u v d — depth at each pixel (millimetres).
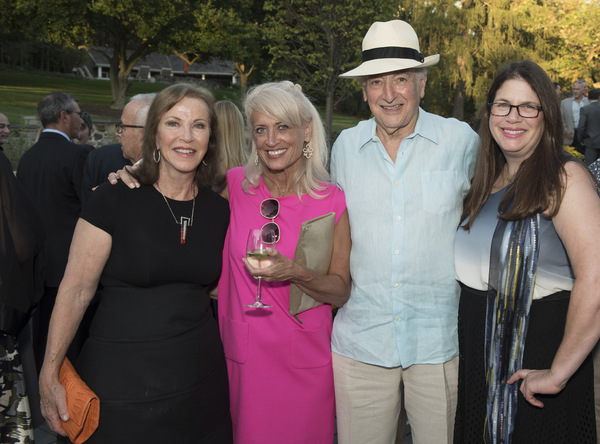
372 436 2375
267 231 2152
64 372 1922
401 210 2252
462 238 2166
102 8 19141
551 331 1904
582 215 1765
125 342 1935
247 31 22391
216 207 2246
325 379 2346
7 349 2057
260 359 2258
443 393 2275
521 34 23531
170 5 19906
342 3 12688
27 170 3768
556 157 1872
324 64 13305
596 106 9852
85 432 1872
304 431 2309
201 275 2086
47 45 53719
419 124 2297
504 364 1957
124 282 2004
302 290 2219
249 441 2277
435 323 2271
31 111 17547
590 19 21703
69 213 3770
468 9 22844
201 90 2066
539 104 1875
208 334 2105
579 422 1925
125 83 23328
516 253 1919
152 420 1915
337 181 2439
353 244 2350
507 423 1958
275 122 2170
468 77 22438
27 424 2119
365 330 2299
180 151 2000
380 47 2273
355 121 30344
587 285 1734
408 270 2240
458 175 2299
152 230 2004
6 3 21016
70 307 1930
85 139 5734
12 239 2033
